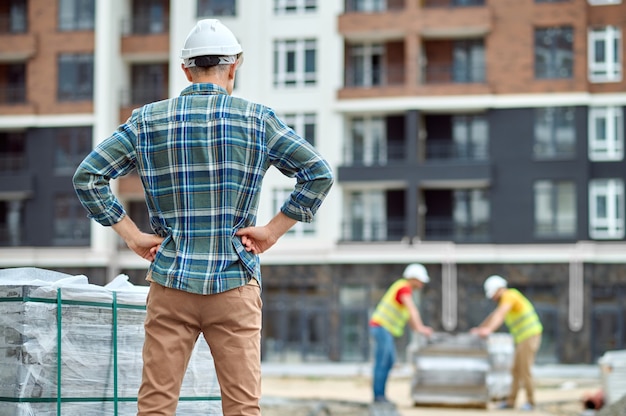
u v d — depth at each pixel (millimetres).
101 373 5352
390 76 40250
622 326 37750
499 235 38562
